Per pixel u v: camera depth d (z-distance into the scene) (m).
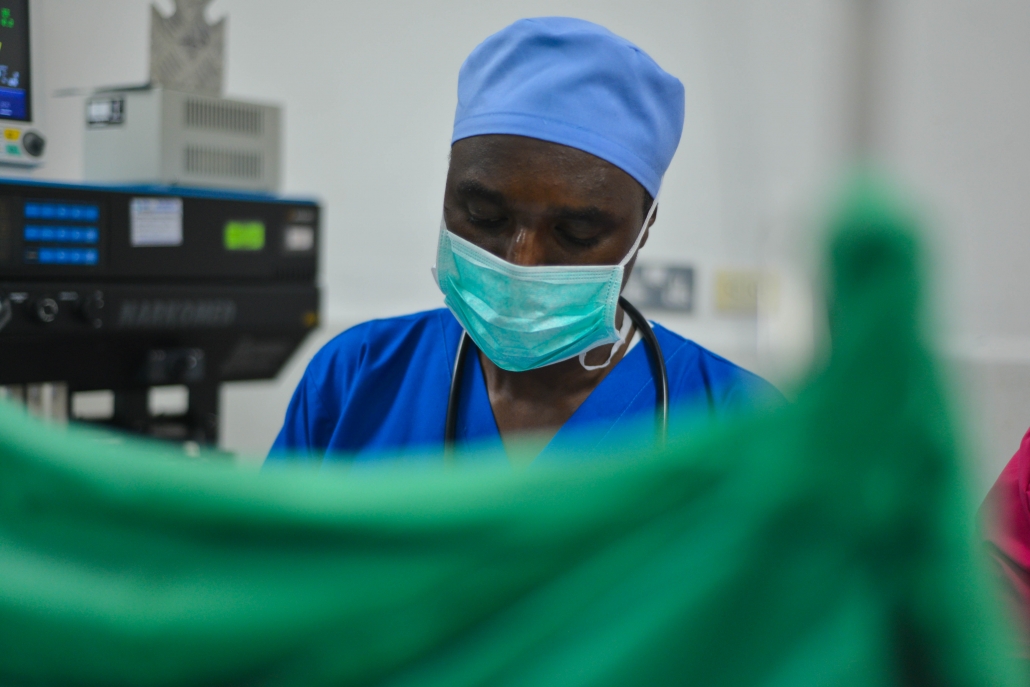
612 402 0.98
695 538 0.27
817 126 2.29
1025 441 1.12
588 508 0.27
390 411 1.02
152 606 0.26
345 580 0.27
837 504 0.27
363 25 2.63
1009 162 2.62
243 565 0.27
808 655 0.27
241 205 1.69
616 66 0.91
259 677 0.27
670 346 1.03
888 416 0.26
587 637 0.27
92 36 2.22
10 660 0.27
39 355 1.47
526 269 0.90
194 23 1.69
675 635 0.27
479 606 0.27
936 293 0.25
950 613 0.27
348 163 2.66
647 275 2.91
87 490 0.26
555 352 0.94
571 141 0.88
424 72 2.73
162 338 1.62
